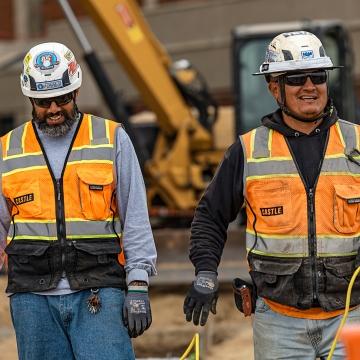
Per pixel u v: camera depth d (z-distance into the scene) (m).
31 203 7.96
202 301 7.87
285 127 7.91
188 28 44.50
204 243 8.08
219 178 8.07
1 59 48.69
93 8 21.86
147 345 16.67
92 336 7.82
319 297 7.66
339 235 7.71
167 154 23.70
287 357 7.79
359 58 39.66
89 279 7.88
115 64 45.06
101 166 8.02
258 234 7.88
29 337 7.95
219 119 25.62
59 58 7.93
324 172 7.78
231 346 16.55
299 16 40.94
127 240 8.05
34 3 52.00
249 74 21.92
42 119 7.99
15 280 7.98
